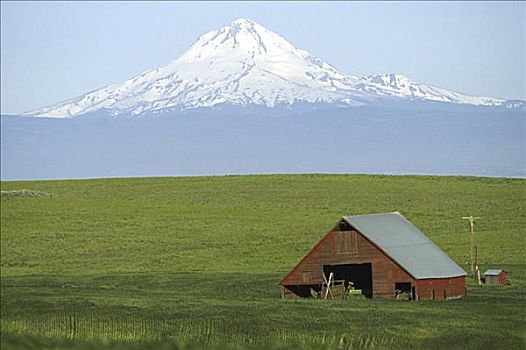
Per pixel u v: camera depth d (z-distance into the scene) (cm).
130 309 11519
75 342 8131
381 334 9731
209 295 13150
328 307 11500
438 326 10069
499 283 14150
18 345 7819
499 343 9388
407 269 12781
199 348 8262
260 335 9662
